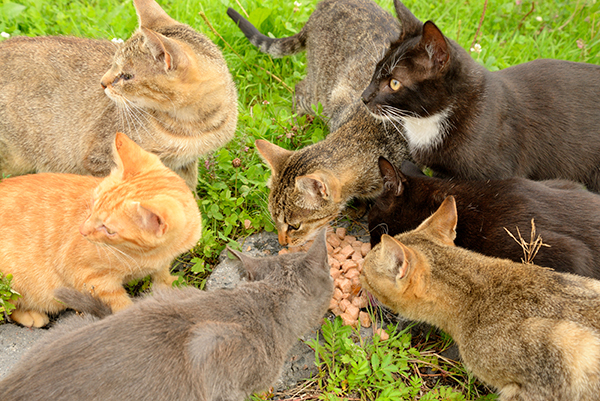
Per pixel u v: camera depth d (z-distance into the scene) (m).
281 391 0.63
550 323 0.56
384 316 0.69
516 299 0.59
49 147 0.77
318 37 0.93
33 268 0.65
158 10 0.77
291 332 0.60
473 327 0.60
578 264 0.63
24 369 0.53
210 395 0.55
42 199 0.66
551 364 0.56
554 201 0.66
